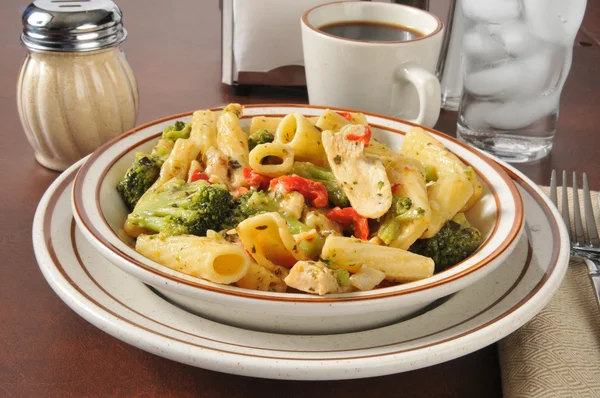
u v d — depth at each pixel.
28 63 0.65
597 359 0.49
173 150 0.57
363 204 0.53
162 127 0.60
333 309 0.47
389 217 0.53
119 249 0.49
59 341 0.52
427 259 0.51
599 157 0.71
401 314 0.50
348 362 0.46
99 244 0.49
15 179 0.65
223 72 0.77
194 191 0.54
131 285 0.51
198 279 0.48
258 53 0.74
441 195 0.55
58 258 0.51
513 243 0.51
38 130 0.65
